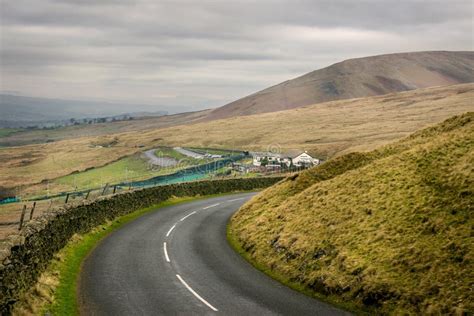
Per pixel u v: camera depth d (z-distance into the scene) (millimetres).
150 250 29781
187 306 19688
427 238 22250
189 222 41750
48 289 20094
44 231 23188
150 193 51156
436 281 19047
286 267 25844
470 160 28469
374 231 25016
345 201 30891
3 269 16188
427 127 47969
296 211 33594
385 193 29266
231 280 24031
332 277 22391
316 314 19406
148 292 21281
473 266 18969
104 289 21344
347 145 177750
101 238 32812
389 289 19797
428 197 26125
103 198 38031
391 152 43562
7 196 104812
